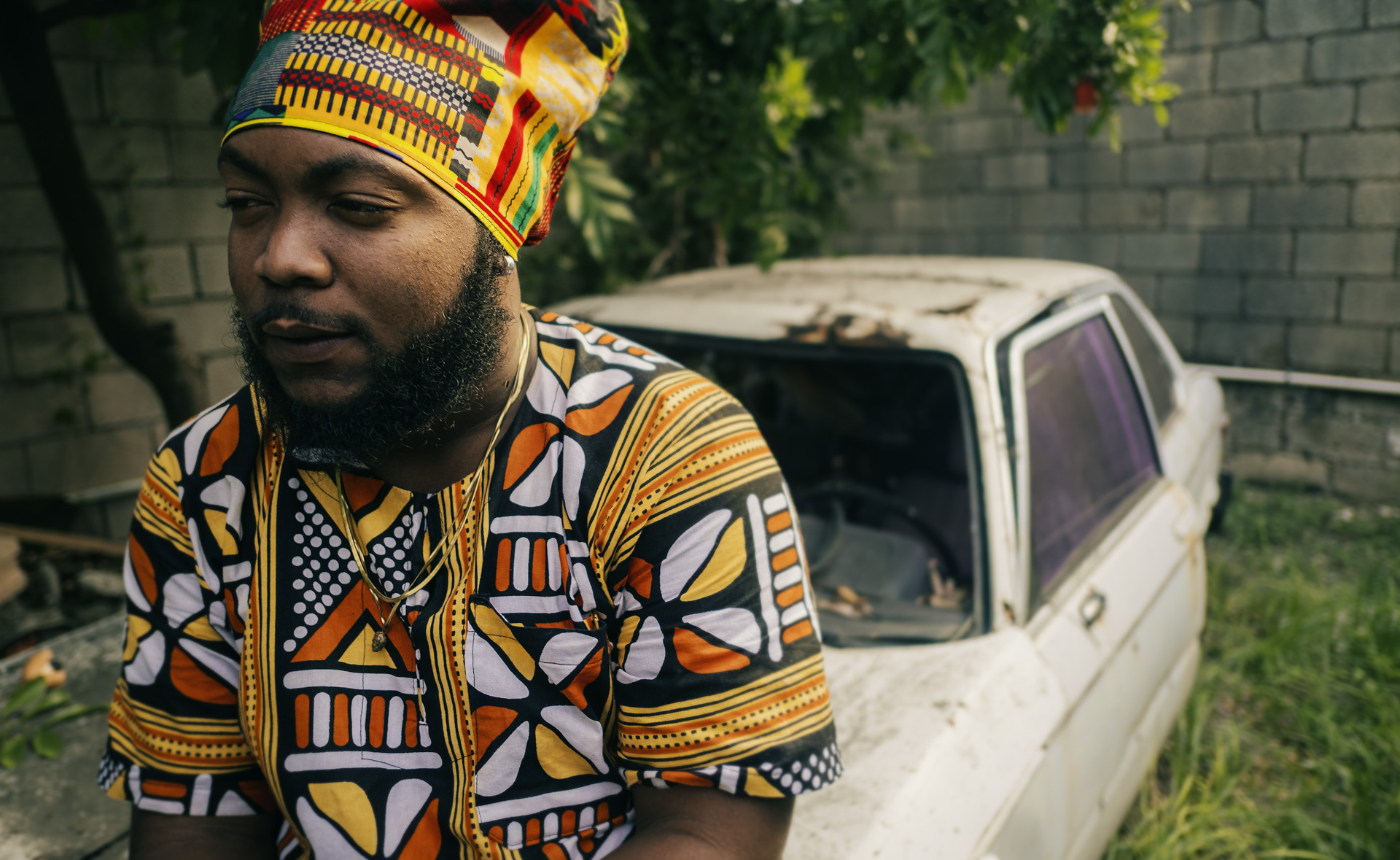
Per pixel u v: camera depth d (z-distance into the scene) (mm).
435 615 728
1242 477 5414
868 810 1290
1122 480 2297
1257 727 2848
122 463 4035
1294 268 5105
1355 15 4699
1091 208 5738
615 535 725
